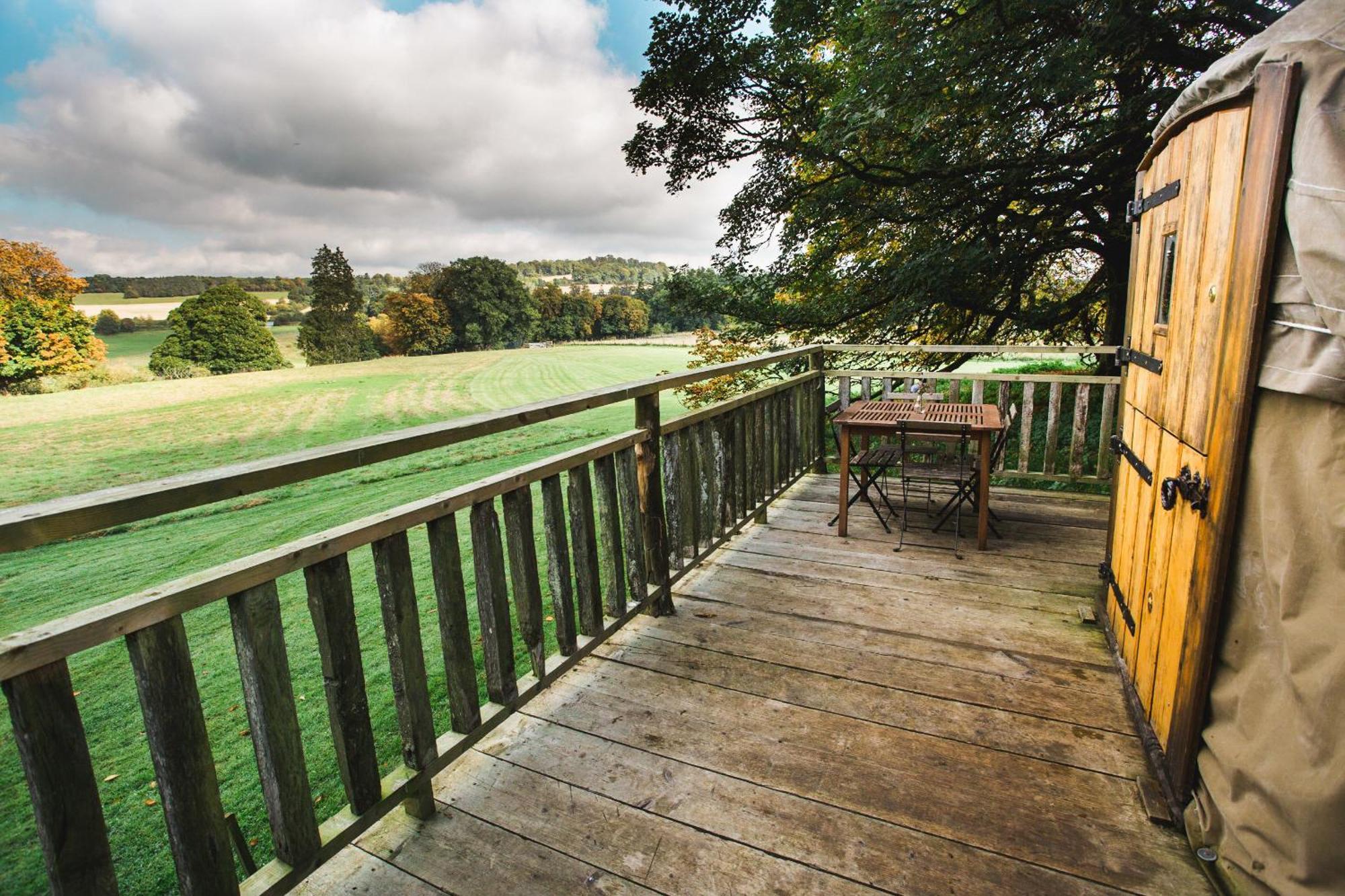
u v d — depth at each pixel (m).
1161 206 1.95
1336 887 1.10
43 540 0.83
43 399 31.33
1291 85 1.15
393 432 1.40
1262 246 1.22
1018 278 7.44
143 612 0.99
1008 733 1.94
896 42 5.95
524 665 4.02
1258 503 1.29
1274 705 1.24
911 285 7.13
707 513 3.12
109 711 4.27
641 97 8.46
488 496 1.77
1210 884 1.39
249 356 55.97
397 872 1.51
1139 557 2.07
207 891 1.13
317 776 3.08
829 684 2.23
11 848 2.74
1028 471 4.47
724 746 1.92
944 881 1.43
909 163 7.10
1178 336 1.71
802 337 9.04
